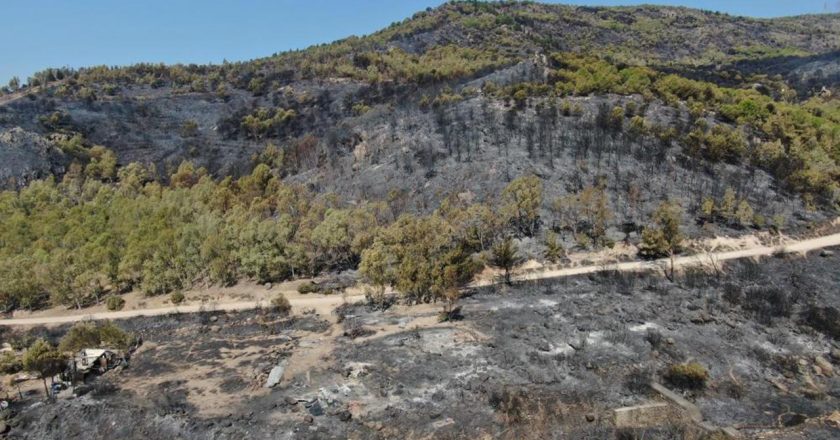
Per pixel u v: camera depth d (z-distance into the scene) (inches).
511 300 2967.5
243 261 3558.1
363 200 4350.4
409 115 5856.3
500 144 4722.0
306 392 2129.7
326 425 1897.1
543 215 3794.3
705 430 1800.0
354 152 5462.6
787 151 4687.5
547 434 1791.3
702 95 5812.0
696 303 2829.7
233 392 2171.5
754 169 4434.1
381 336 2618.1
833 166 4471.0
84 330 2539.4
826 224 3759.8
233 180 5467.5
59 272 3575.3
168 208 4284.0
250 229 3673.7
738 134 4677.7
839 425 1843.0
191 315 3176.7
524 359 2299.5
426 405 1990.7
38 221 4382.4
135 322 3144.7
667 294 2942.9
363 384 2164.1
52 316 3447.3
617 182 4114.2
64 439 1925.4
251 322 3002.0
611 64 7185.0
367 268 3100.4
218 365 2458.2
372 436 1824.6
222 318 3097.9
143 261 3686.0
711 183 4148.6
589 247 3474.4
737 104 5536.4
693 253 3378.4
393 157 4980.3
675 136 4726.9
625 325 2603.3
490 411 1937.7
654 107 5433.1
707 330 2554.1
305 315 3026.6
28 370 2228.1
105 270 3644.2
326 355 2458.2
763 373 2220.7
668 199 3912.4
